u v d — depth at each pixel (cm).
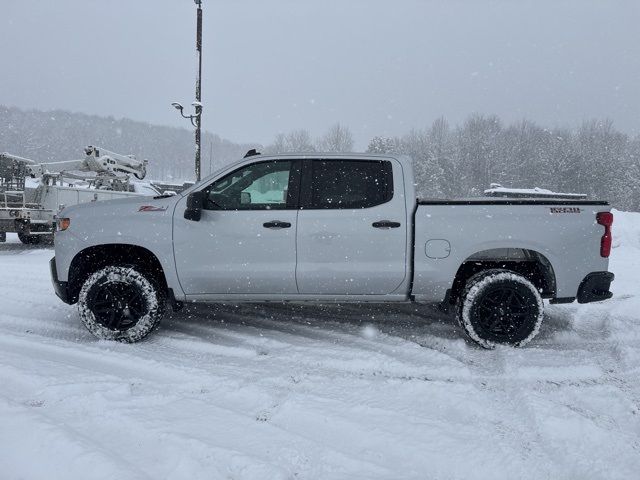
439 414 288
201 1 1647
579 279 418
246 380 334
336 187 422
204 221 420
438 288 419
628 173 5191
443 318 514
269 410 288
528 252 433
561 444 253
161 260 423
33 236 1162
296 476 219
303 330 465
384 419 277
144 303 417
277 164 428
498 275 412
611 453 246
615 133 6544
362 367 366
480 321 414
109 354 379
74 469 209
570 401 309
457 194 5750
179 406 285
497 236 411
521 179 5841
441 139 6384
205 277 423
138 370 349
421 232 412
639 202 5069
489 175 5762
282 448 239
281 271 417
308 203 420
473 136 6106
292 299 431
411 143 6512
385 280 417
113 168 1238
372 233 413
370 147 5378
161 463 223
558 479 225
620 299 598
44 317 505
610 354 400
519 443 254
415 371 359
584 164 5478
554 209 416
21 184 1121
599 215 419
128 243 423
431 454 241
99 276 417
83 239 424
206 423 263
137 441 242
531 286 411
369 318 511
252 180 428
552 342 434
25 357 353
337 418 276
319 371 357
